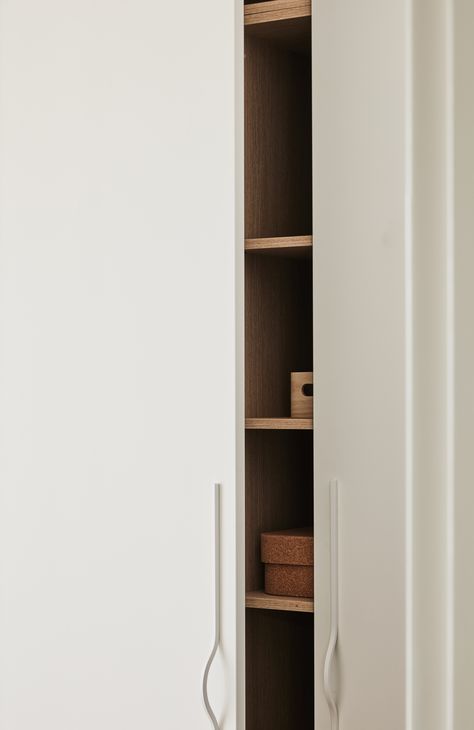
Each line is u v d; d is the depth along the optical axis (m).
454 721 0.27
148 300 1.39
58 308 1.48
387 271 1.33
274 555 1.43
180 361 1.36
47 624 1.47
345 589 1.34
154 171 1.39
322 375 1.38
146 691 1.38
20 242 1.52
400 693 1.29
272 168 1.54
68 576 1.46
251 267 1.49
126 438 1.41
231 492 1.31
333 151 1.38
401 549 1.30
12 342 1.52
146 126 1.40
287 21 1.43
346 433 1.36
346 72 1.37
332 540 1.35
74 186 1.46
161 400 1.38
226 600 1.31
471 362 0.28
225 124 1.33
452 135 0.27
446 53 0.27
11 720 1.50
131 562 1.40
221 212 1.33
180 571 1.35
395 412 1.32
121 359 1.42
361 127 1.36
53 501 1.47
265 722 1.50
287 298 1.58
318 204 1.39
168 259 1.38
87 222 1.45
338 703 1.34
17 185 1.52
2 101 1.53
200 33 1.35
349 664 1.33
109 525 1.42
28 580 1.49
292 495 1.60
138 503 1.39
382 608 1.31
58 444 1.47
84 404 1.45
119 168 1.42
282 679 1.55
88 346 1.45
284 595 1.42
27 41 1.51
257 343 1.49
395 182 1.33
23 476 1.50
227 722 1.30
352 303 1.36
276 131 1.55
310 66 1.66
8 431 1.52
